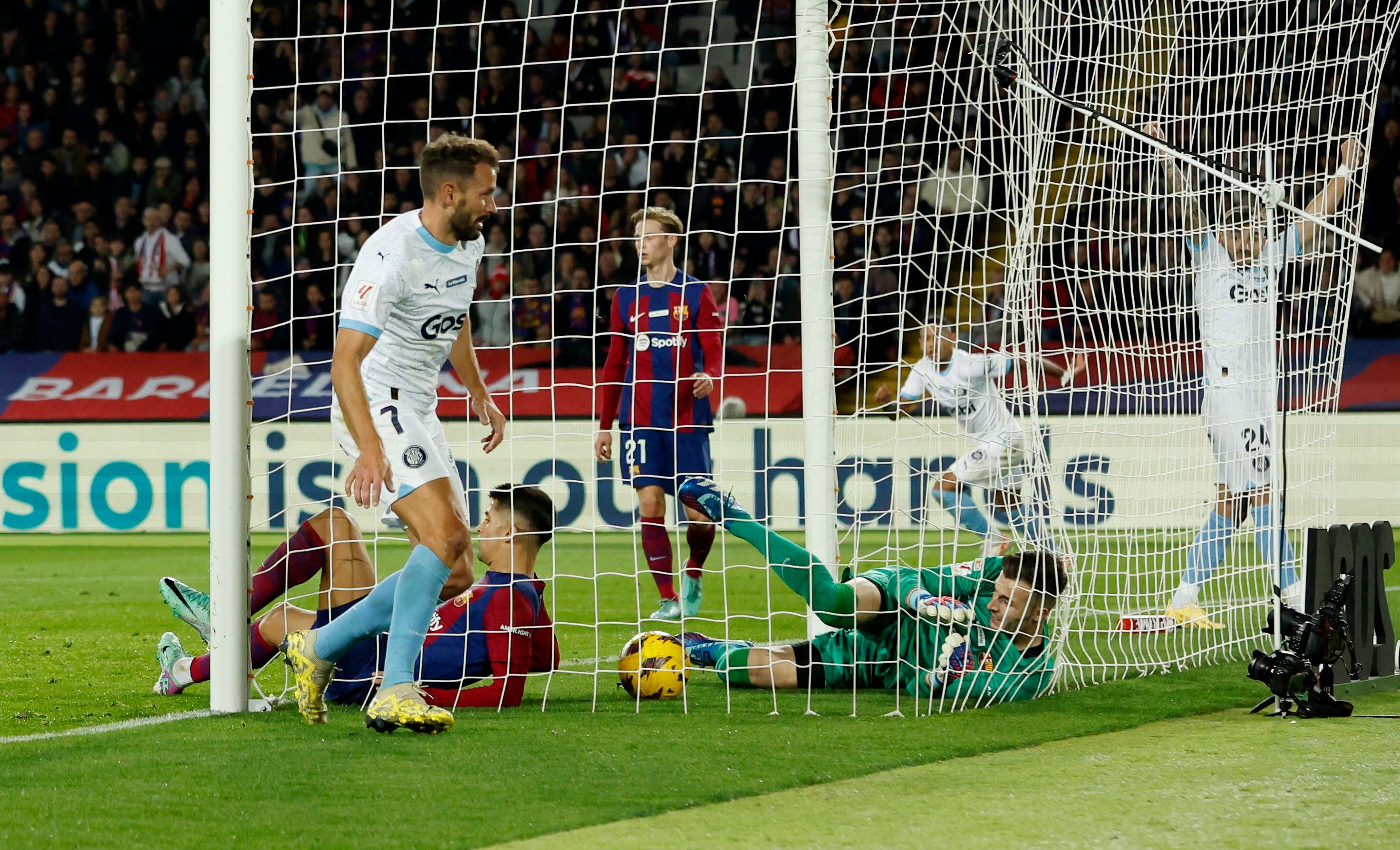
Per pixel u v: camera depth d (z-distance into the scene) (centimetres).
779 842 950
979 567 1638
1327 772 1160
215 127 1509
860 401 1697
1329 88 3109
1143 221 2806
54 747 1294
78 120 5812
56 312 5419
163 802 1066
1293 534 2186
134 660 1947
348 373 1312
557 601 2719
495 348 1764
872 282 5022
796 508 4266
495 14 5781
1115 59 2233
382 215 1534
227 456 1510
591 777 1154
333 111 5716
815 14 1877
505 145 5712
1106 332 2372
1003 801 1066
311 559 1562
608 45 5788
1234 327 2109
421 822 1002
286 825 997
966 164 5028
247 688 1520
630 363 2456
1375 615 1644
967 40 1759
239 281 1510
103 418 4838
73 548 3953
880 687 1659
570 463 4372
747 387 4741
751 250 5428
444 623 1546
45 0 5872
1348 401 4528
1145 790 1101
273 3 5738
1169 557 2248
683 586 2430
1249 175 1686
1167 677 1755
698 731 1379
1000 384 1786
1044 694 1606
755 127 5656
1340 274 2052
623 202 5559
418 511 1368
